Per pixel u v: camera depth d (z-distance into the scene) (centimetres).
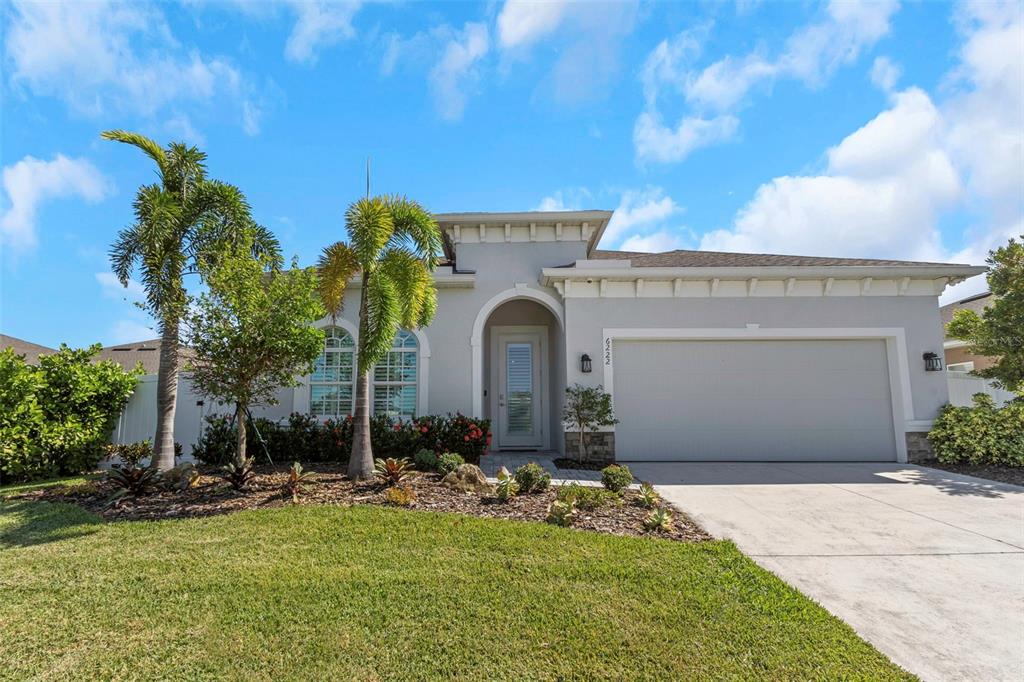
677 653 341
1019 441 1056
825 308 1192
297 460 1031
